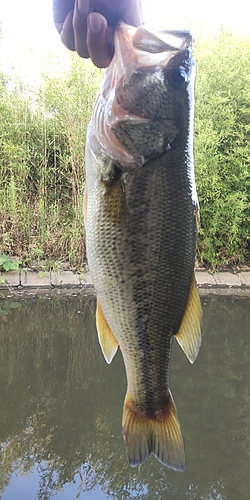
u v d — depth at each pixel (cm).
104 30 29
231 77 150
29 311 125
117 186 32
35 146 150
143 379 36
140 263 33
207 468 72
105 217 33
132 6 30
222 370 102
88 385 93
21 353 105
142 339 35
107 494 64
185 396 91
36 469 69
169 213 33
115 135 32
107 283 34
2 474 67
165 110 32
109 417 82
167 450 35
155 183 32
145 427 36
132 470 70
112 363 103
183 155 33
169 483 68
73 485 66
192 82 33
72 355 105
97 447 75
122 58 30
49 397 88
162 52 32
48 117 153
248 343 117
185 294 35
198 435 80
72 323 121
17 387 90
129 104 31
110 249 33
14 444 74
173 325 35
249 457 75
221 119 151
